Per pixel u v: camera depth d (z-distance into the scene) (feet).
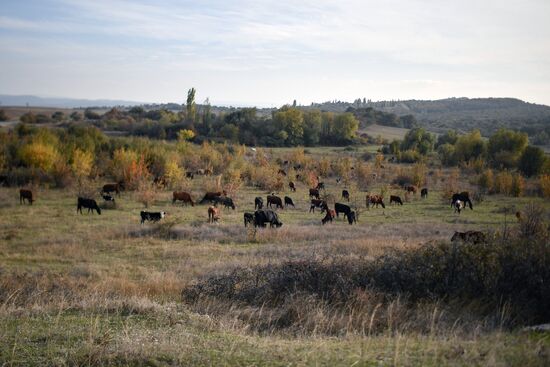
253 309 29.81
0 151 153.69
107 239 74.64
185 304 32.63
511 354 19.06
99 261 59.62
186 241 74.23
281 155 270.05
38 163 148.66
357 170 174.70
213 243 72.18
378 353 19.85
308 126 351.05
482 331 24.89
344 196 136.67
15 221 88.99
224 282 35.53
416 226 88.74
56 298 34.27
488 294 30.30
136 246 69.36
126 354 19.21
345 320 27.35
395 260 35.01
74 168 147.74
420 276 32.78
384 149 314.96
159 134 318.65
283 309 29.53
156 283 42.96
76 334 22.36
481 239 38.83
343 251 60.08
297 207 121.90
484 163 221.25
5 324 24.13
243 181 167.84
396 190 156.46
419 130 305.12
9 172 144.25
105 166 164.66
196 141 310.65
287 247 66.90
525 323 27.14
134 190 137.18
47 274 49.39
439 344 21.12
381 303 29.35
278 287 33.45
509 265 30.83
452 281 32.04
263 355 19.71
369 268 34.60
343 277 33.45
